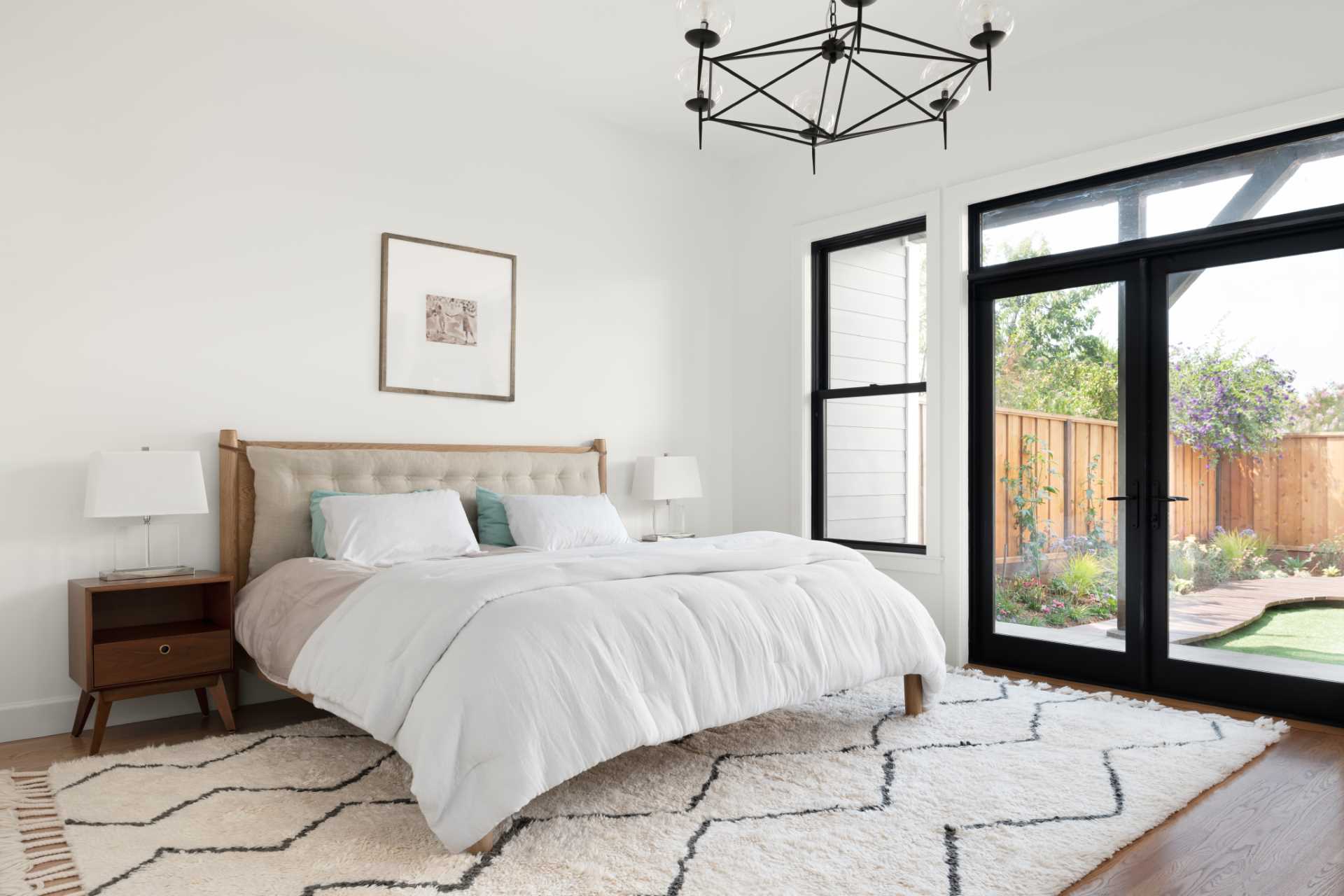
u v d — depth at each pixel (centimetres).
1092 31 397
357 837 226
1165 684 381
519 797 210
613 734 229
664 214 537
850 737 311
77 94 338
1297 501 349
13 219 325
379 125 420
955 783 266
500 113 463
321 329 400
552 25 396
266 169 385
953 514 449
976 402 451
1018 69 429
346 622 268
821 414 527
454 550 371
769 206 549
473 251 450
